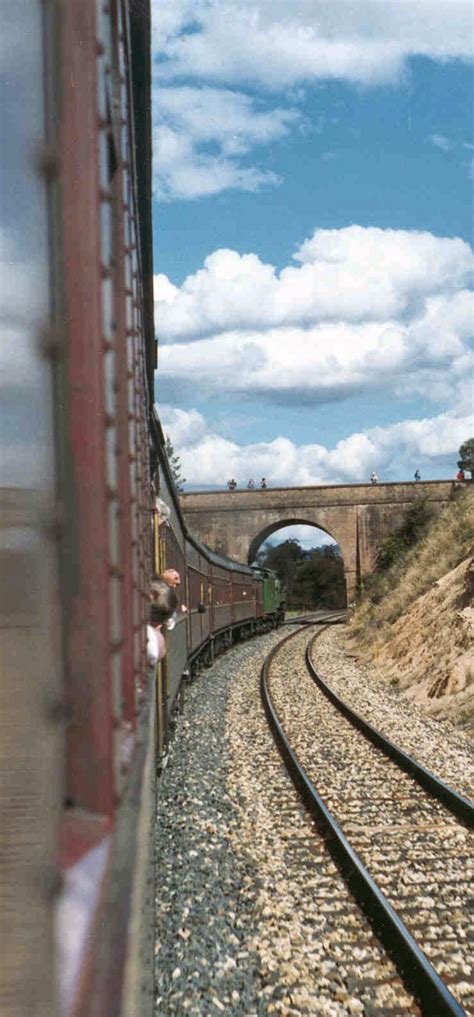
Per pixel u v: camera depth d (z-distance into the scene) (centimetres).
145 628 388
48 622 133
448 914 579
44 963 115
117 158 251
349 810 860
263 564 11006
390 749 1116
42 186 143
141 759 267
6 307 120
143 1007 209
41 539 133
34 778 118
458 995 463
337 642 3444
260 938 549
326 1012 455
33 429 132
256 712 1554
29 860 114
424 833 775
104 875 152
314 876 673
